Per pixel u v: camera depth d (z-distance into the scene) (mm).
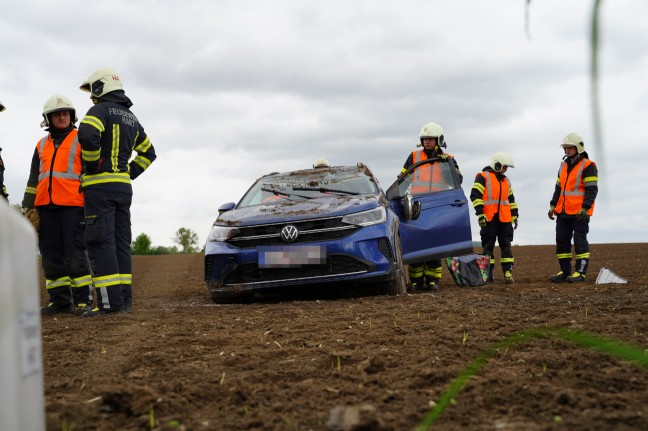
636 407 2248
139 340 4406
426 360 3260
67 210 7016
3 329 1273
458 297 6898
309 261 6980
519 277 11383
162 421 2328
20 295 1394
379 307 5969
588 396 2398
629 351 1360
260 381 2949
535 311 5254
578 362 3002
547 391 2479
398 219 8164
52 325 5535
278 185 8383
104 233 6160
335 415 2180
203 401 2625
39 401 1565
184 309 6547
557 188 10391
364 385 2783
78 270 7078
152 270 16641
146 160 6801
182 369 3299
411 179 8750
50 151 7016
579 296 6551
